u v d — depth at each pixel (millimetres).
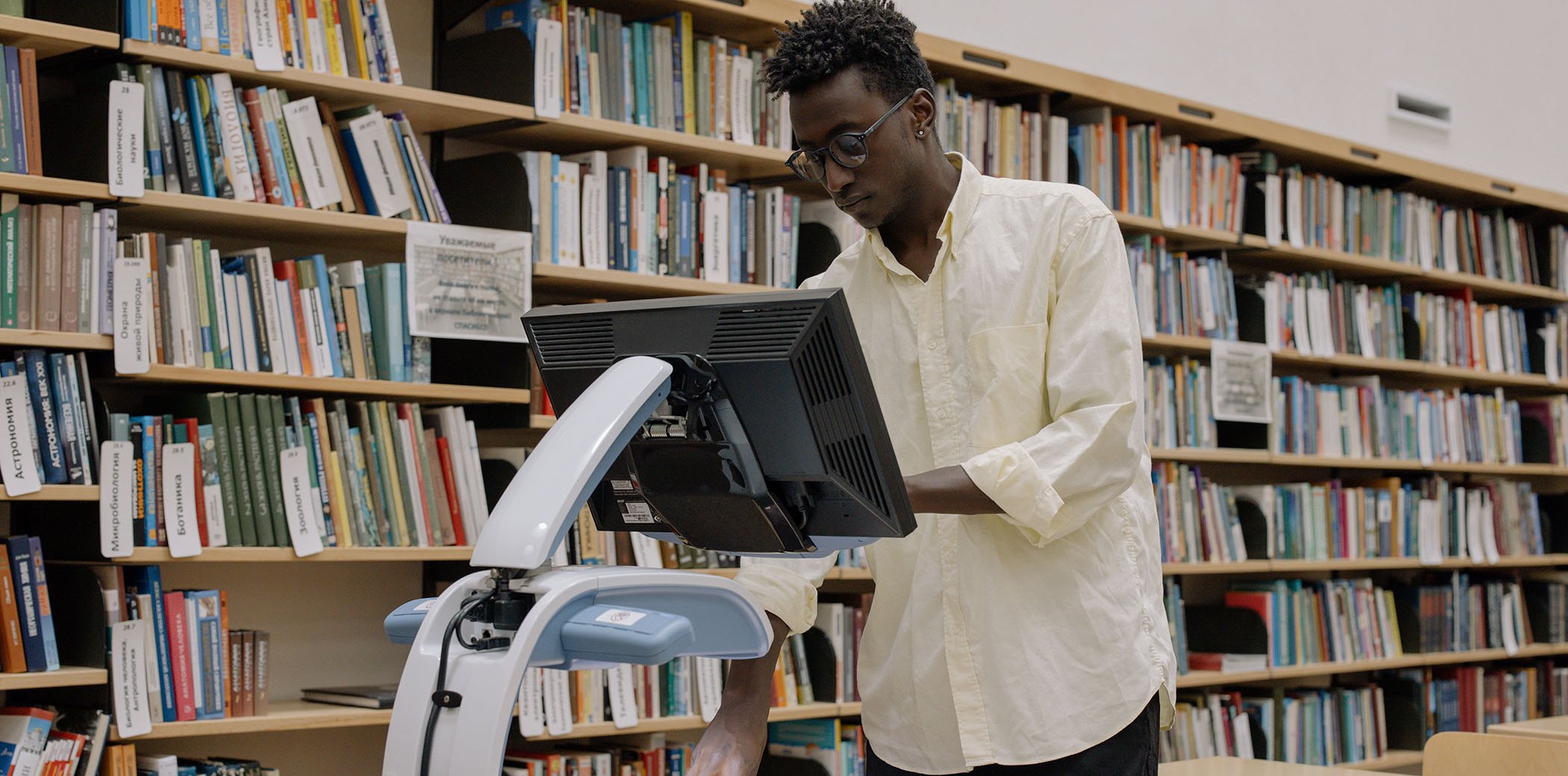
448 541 2668
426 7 2957
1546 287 5125
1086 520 1383
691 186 3016
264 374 2438
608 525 1303
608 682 2801
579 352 1207
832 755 3105
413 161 2672
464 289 2666
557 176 2820
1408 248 4566
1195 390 3883
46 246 2238
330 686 2795
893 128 1408
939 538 1497
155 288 2340
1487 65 5277
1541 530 5070
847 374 1060
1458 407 4688
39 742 2180
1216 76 4398
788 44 1408
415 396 2660
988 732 1448
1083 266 1425
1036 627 1440
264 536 2436
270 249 2727
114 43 2293
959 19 3725
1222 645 4047
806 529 1158
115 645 2260
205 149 2408
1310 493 4191
